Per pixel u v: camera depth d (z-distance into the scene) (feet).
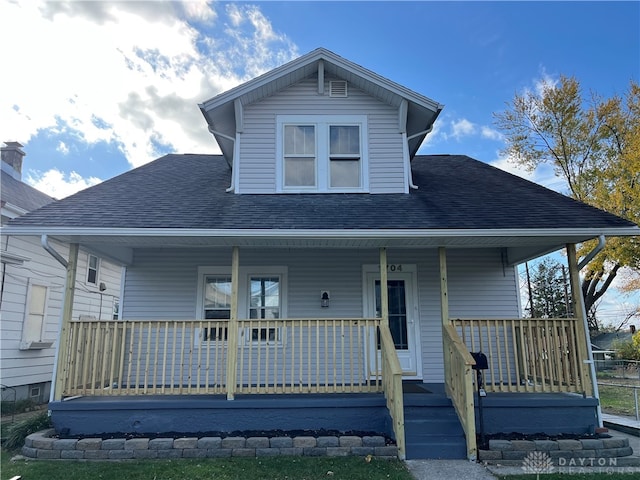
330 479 15.28
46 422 20.13
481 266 28.40
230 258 27.78
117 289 49.60
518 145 67.72
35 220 20.58
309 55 26.04
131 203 23.36
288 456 17.92
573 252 21.99
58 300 38.19
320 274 27.61
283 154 26.73
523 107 66.59
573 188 63.36
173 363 20.53
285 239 21.16
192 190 26.27
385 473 15.87
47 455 17.87
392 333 27.27
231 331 20.83
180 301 27.25
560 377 20.42
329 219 21.79
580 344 20.79
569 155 64.69
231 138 26.78
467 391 18.22
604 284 61.62
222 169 31.37
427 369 26.86
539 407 20.13
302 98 27.37
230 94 25.70
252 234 20.39
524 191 26.68
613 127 60.95
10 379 31.86
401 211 23.03
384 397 20.39
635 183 53.42
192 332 20.94
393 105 27.40
